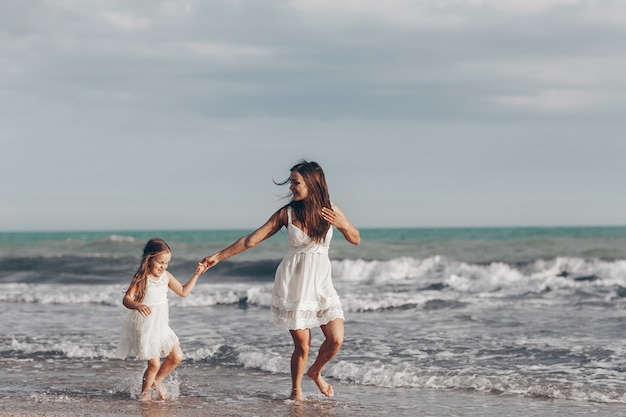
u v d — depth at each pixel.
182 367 7.81
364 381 6.96
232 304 14.10
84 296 15.22
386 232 91.94
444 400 6.18
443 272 19.39
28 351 8.74
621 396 6.21
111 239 36.72
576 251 25.91
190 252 29.44
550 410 5.82
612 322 10.63
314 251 5.79
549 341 9.02
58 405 5.94
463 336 9.57
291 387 6.71
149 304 6.18
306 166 5.75
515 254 25.47
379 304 12.92
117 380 7.10
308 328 6.08
